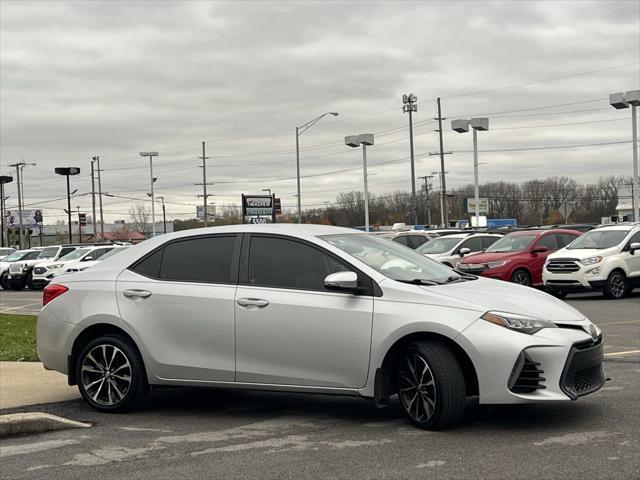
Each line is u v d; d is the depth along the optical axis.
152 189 61.22
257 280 6.41
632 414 6.15
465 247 21.92
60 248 32.47
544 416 6.14
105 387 6.84
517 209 106.81
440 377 5.59
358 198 104.12
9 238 89.88
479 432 5.69
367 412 6.53
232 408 6.91
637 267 18.19
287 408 6.82
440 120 59.28
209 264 6.68
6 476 5.02
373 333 5.84
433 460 5.02
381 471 4.82
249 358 6.30
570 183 104.50
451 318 5.62
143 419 6.58
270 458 5.22
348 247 6.38
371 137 35.47
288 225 6.77
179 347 6.55
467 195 107.25
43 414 6.29
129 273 6.95
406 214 105.38
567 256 18.03
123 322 6.73
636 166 27.12
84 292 7.00
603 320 13.30
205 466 5.09
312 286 6.20
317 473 4.83
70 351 7.00
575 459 4.95
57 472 5.07
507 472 4.72
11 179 70.12
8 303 23.86
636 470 4.70
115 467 5.15
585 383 5.75
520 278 19.30
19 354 10.30
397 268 6.31
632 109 27.11
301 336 6.09
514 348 5.44
